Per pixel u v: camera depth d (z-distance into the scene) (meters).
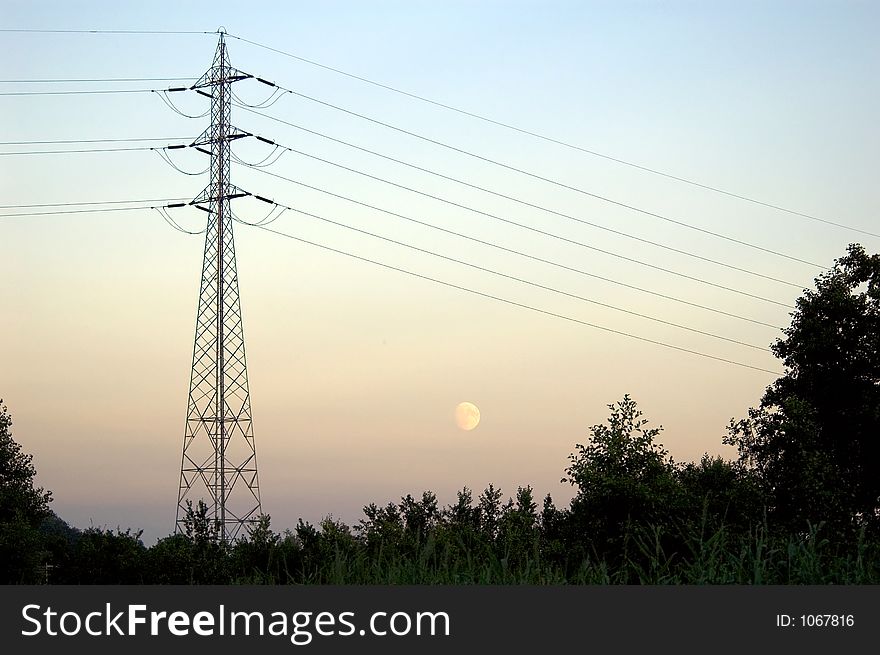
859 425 35.94
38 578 30.33
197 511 29.86
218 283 39.78
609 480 19.38
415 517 20.86
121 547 28.83
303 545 21.34
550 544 19.08
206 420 38.72
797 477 26.19
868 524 26.30
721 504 22.53
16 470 41.00
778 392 37.53
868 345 36.19
